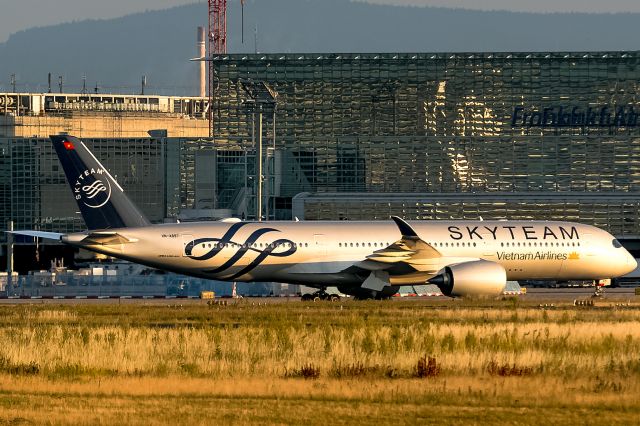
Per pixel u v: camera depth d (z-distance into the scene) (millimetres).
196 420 106062
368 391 123500
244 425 104562
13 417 107062
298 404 116250
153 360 147375
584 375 134750
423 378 133750
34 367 141750
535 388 124812
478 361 142250
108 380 132500
